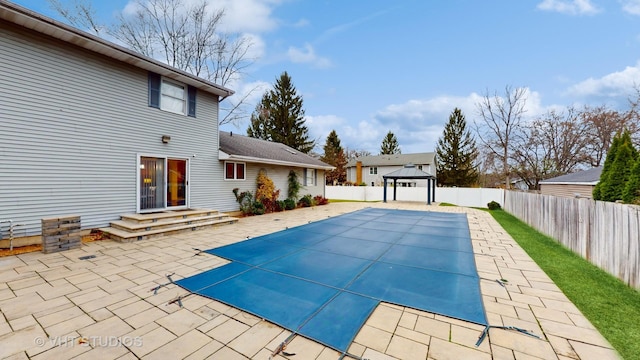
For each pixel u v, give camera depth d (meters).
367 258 5.41
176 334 2.71
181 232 7.69
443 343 2.59
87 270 4.51
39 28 5.84
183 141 9.04
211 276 4.32
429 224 9.60
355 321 2.98
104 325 2.86
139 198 7.80
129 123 7.58
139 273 4.40
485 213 12.93
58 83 6.26
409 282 4.15
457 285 4.04
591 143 19.58
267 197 12.56
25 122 5.79
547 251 6.05
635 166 5.73
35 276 4.21
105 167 7.07
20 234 5.73
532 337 2.68
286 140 29.00
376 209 14.48
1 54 5.50
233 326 2.87
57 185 6.23
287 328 2.83
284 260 5.22
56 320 2.94
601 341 2.62
